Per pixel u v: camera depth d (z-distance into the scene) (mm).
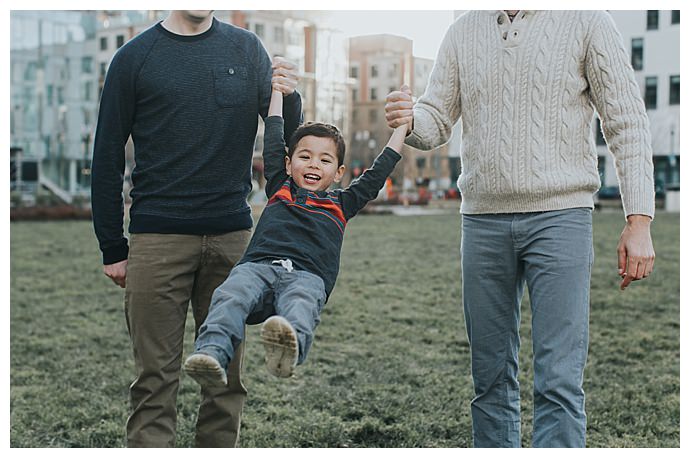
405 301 7926
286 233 2756
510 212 2846
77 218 21000
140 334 2916
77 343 6254
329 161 2855
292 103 3084
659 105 27875
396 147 2883
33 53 33031
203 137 2898
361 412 4414
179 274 2924
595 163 2865
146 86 2865
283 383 4992
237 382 3070
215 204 2941
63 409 4516
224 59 2936
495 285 2922
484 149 2857
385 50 35406
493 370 2973
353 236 14609
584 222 2795
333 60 30656
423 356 5703
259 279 2635
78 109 33688
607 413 4387
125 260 3020
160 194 2902
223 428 3074
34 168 31875
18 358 5746
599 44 2736
